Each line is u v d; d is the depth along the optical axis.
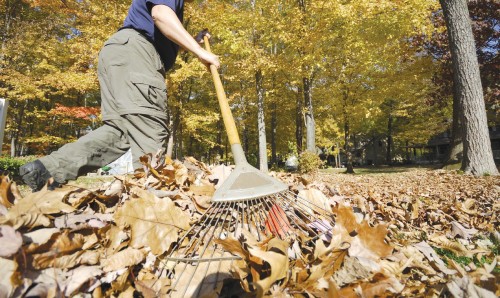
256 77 13.16
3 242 0.79
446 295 1.05
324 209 1.55
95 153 1.72
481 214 2.76
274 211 1.34
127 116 1.78
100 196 1.34
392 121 27.48
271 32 10.81
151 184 1.55
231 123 1.73
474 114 7.41
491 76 14.38
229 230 1.25
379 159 39.31
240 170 1.47
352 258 1.09
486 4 13.58
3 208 0.98
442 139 38.50
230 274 1.01
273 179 1.43
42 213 1.01
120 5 10.26
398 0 9.79
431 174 8.63
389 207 2.78
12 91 11.14
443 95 15.27
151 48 1.92
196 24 11.59
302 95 16.33
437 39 13.43
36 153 17.17
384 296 0.97
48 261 0.86
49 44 12.23
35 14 13.75
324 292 0.93
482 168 7.26
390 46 11.90
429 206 2.85
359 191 4.76
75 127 18.08
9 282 0.78
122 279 0.95
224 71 14.50
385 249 1.15
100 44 9.93
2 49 11.37
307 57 10.11
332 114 17.36
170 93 11.91
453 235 2.16
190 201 1.44
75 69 10.98
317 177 10.11
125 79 1.80
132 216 1.14
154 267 1.07
